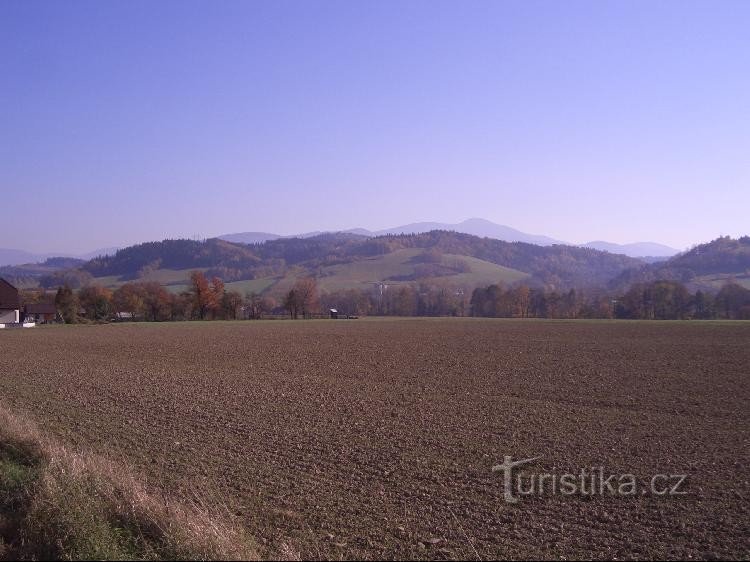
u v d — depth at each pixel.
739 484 11.34
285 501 10.19
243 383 25.48
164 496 10.02
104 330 68.38
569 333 59.62
